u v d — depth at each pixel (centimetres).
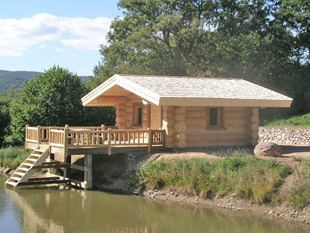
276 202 1461
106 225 1341
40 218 1412
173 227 1327
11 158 2514
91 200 1661
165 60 4184
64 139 1792
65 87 2891
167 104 1836
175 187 1666
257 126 2228
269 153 1783
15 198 1703
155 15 4334
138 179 1783
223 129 2175
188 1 4297
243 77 3991
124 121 2467
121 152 1920
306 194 1426
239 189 1534
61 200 1667
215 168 1662
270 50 4141
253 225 1341
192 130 2094
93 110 3027
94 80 4362
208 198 1580
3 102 3572
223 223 1364
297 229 1299
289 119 3356
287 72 4200
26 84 2945
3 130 3222
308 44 4209
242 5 4356
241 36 4091
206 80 2392
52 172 2178
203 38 4288
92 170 2045
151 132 1986
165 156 1848
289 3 4112
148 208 1536
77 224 1348
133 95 2398
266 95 2206
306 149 2206
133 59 4478
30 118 2747
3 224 1341
